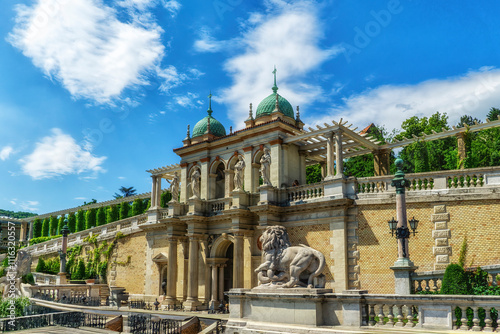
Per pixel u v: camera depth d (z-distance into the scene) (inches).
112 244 1692.9
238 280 1208.2
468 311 504.7
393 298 538.3
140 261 1567.4
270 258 661.9
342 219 1055.6
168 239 1421.0
